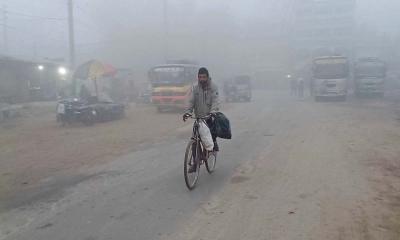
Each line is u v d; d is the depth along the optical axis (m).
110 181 7.31
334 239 4.57
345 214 5.32
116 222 5.27
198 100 6.97
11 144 11.91
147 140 11.95
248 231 4.86
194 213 5.52
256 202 5.89
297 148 9.98
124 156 9.59
